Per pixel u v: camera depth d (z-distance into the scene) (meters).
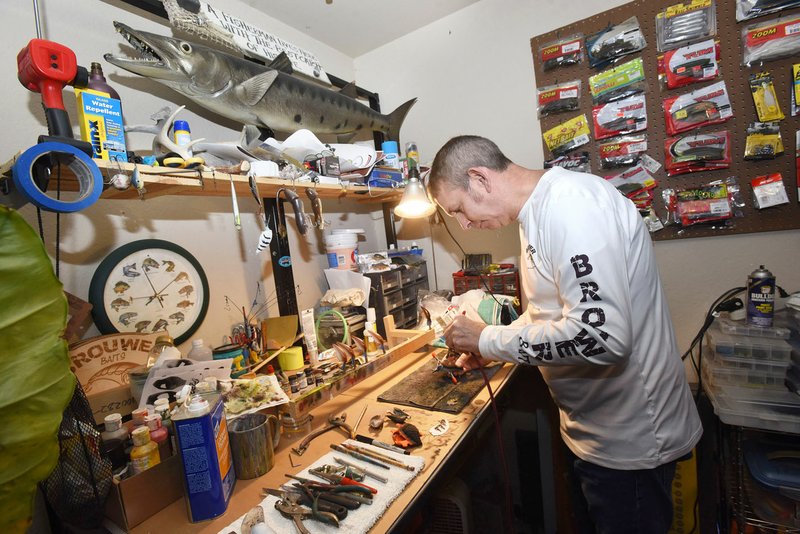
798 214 1.35
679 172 1.49
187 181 0.93
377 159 1.56
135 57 1.14
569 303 0.81
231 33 1.29
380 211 2.17
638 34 1.50
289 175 1.19
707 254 1.50
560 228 0.83
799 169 1.32
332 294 1.54
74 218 0.99
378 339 1.35
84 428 0.66
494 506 1.44
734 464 1.13
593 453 0.99
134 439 0.72
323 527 0.62
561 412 1.12
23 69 0.69
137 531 0.67
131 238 1.09
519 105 1.77
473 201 1.06
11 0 0.91
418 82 2.00
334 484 0.72
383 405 1.10
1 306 0.39
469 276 1.79
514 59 1.75
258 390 0.92
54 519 0.86
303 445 0.89
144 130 0.97
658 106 1.51
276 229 1.40
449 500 1.21
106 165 0.77
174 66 1.00
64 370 0.42
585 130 1.62
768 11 1.31
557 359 0.83
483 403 1.07
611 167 1.60
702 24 1.41
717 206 1.44
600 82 1.58
